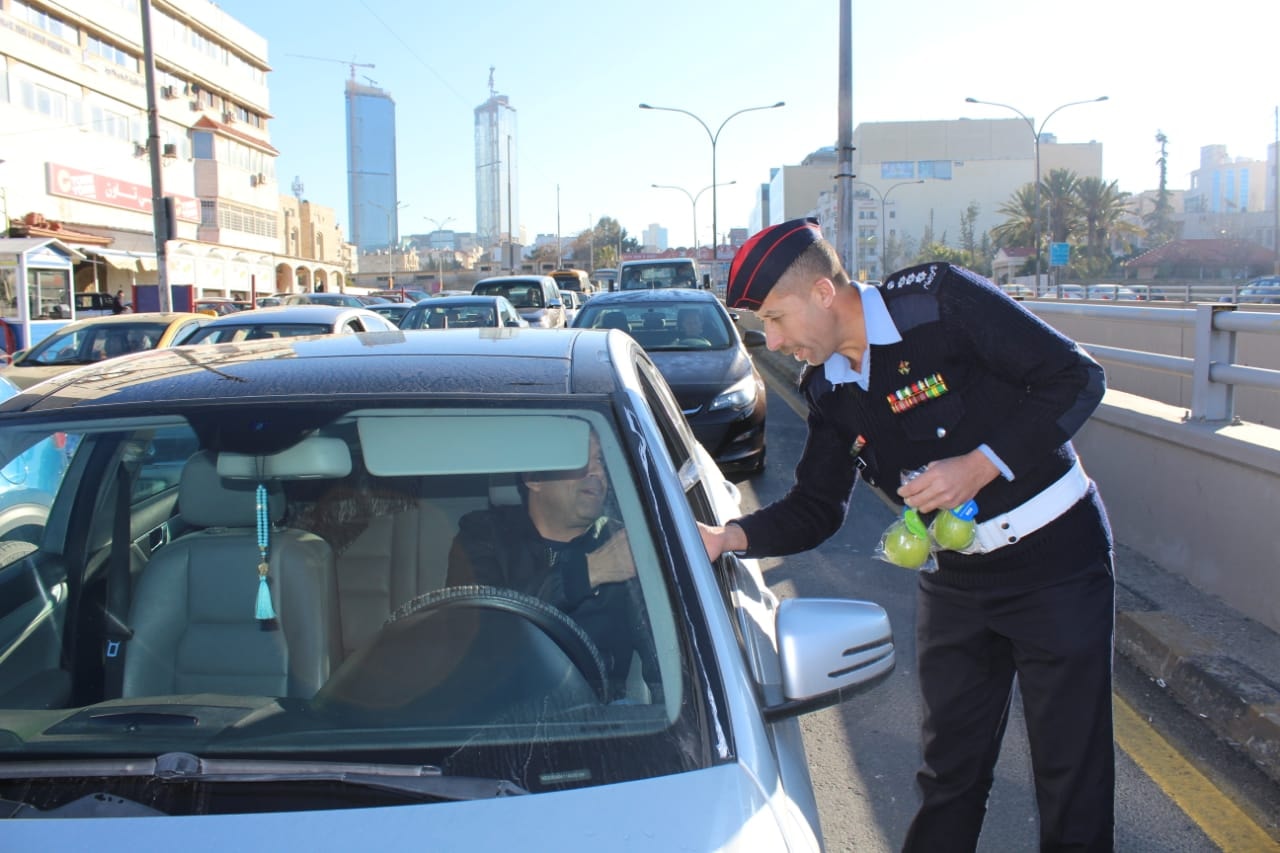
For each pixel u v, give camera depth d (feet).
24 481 8.48
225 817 5.13
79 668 7.80
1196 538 15.44
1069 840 7.69
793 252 7.10
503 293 65.62
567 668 6.27
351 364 7.68
